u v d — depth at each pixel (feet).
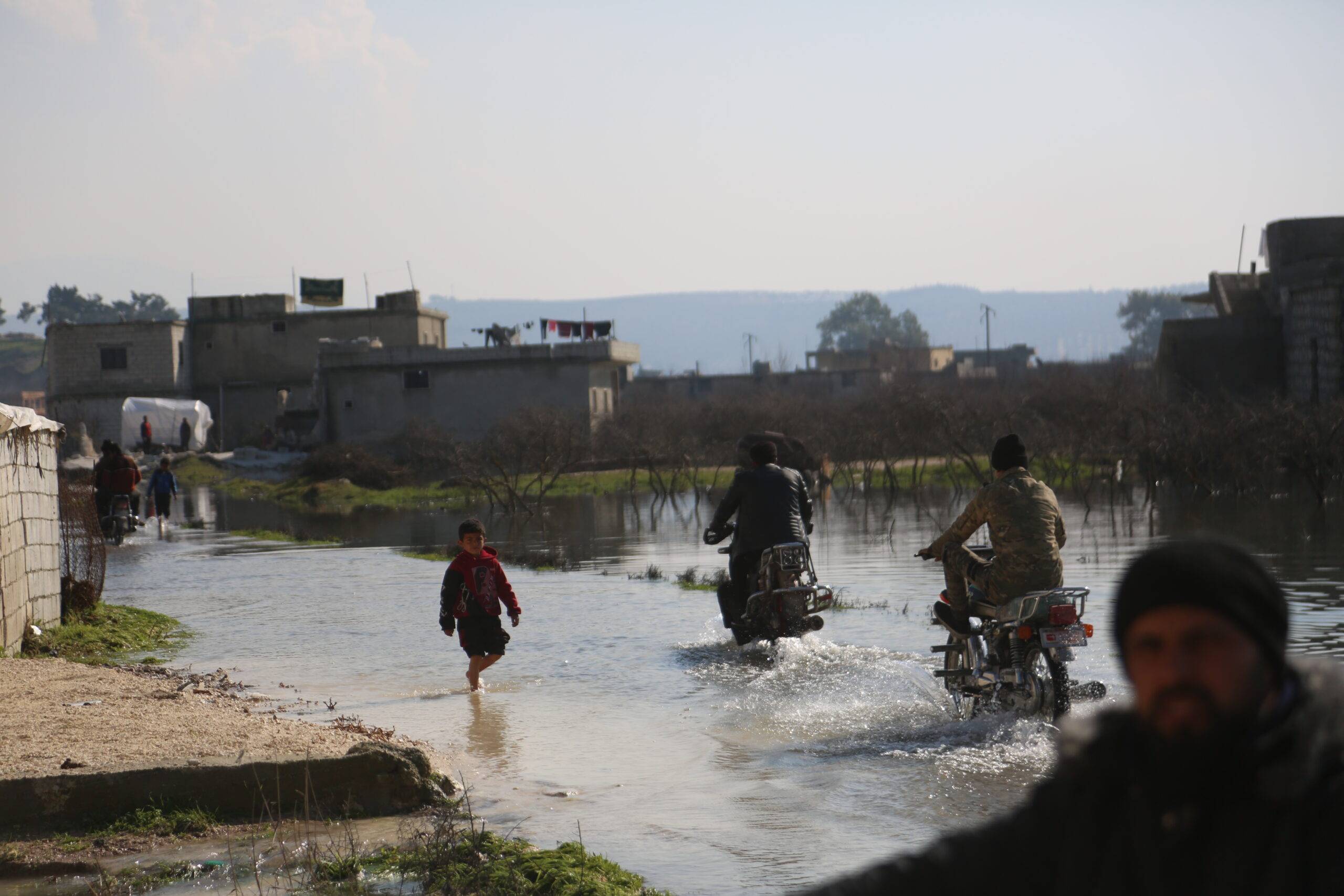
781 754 23.91
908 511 98.58
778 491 37.24
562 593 50.49
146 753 21.39
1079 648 32.65
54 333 234.17
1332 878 5.34
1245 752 5.66
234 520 112.98
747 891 16.47
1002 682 25.32
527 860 17.35
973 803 20.04
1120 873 5.79
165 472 92.63
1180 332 145.38
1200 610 5.65
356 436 196.54
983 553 28.68
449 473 174.19
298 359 240.12
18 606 37.24
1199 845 5.68
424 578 57.47
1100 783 5.95
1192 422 107.55
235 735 23.02
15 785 19.16
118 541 80.69
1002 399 158.92
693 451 152.25
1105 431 133.69
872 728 25.79
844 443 142.72
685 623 41.81
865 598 46.93
